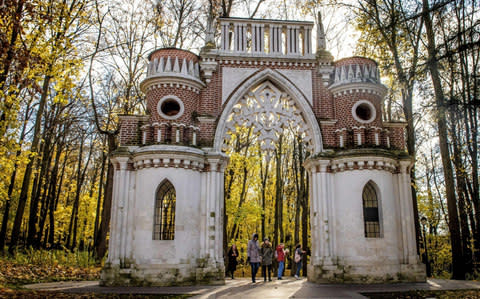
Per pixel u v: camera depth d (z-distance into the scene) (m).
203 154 17.39
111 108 30.59
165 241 16.22
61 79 15.05
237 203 31.47
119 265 16.17
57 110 29.70
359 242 16.89
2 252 21.11
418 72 12.27
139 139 17.80
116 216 16.72
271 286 15.72
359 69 18.88
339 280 16.66
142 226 16.38
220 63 19.05
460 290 13.86
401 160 18.05
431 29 15.35
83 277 18.55
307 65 19.42
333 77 19.47
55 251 23.48
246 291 14.08
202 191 17.38
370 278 16.56
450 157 22.44
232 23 19.77
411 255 17.20
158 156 16.67
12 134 13.72
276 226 31.69
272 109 19.09
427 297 12.41
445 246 31.41
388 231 17.11
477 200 21.66
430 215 32.75
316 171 18.22
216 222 17.08
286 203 42.06
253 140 33.41
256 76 18.95
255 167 34.59
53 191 32.12
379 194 17.41
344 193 17.52
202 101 18.50
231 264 21.86
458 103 12.01
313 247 17.83
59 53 15.47
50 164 36.34
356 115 18.47
